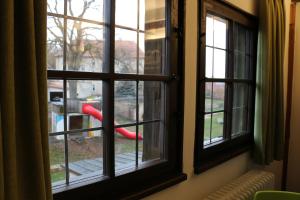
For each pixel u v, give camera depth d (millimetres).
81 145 1250
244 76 2684
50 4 1106
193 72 1787
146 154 1615
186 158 1772
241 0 2330
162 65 1669
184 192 1770
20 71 807
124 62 1434
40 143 812
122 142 1460
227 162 2287
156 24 1613
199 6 1818
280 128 2832
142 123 1575
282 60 2854
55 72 1067
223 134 2383
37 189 813
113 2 1284
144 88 1575
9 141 744
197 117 1860
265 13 2482
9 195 748
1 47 732
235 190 1998
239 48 2590
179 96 1691
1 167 709
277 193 1688
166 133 1675
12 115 750
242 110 2713
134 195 1339
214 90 2201
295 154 3572
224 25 2285
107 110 1309
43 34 824
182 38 1668
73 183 1211
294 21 3414
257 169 2748
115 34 1344
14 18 791
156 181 1541
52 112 1128
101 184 1271
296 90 3518
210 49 2107
